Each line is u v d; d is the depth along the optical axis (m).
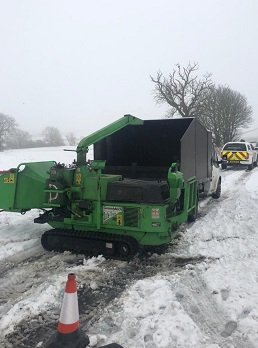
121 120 6.91
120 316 4.32
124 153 8.96
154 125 8.75
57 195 6.18
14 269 5.73
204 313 4.43
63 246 6.49
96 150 8.93
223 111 51.53
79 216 6.23
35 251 6.59
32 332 4.02
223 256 6.38
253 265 5.87
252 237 7.55
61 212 6.45
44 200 6.44
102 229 6.25
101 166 6.25
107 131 6.65
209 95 48.25
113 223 6.09
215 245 7.05
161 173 8.54
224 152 24.12
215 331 4.04
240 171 23.11
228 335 3.96
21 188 6.66
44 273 5.57
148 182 6.34
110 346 3.48
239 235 7.74
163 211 5.90
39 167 6.95
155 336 3.86
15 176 6.66
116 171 8.91
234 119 52.69
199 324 4.18
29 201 6.61
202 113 43.62
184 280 5.36
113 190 6.11
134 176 8.77
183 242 7.26
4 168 20.09
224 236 7.69
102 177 6.28
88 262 6.04
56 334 3.63
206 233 7.93
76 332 3.57
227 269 5.71
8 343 3.82
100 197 6.12
